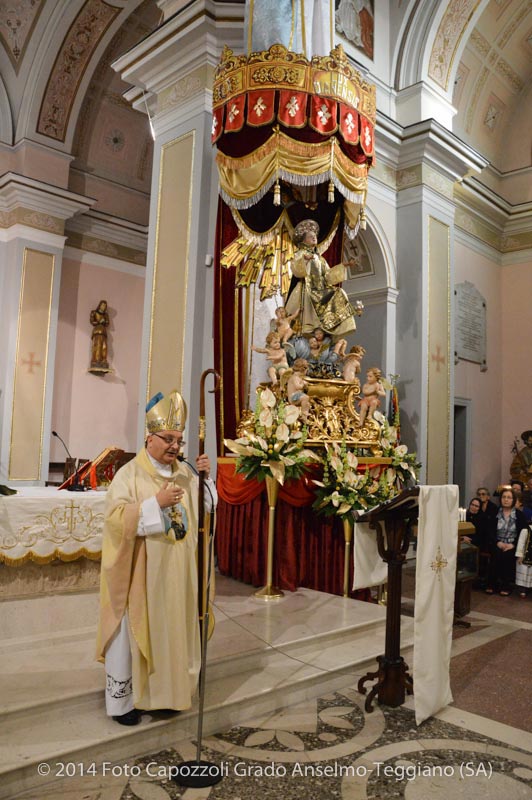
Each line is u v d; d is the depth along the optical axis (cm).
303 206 692
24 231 1177
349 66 595
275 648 420
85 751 296
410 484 884
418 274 949
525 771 315
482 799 287
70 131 1231
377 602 595
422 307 941
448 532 395
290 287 687
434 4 947
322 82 578
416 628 367
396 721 370
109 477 525
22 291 1170
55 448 1244
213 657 390
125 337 1366
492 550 780
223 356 671
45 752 287
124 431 1352
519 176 1273
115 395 1342
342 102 585
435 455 945
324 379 639
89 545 446
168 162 767
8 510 414
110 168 1364
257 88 572
